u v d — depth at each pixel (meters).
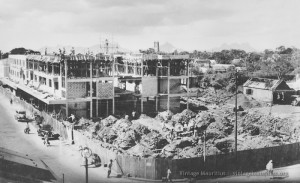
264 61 149.88
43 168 42.47
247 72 129.12
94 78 71.50
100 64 73.56
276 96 93.69
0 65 130.62
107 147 48.69
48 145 52.84
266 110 84.19
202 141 51.84
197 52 191.62
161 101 81.81
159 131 62.06
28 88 87.44
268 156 43.62
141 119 72.06
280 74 127.94
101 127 61.06
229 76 114.62
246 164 42.16
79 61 71.75
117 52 103.38
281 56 150.00
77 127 61.91
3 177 38.44
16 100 92.62
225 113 78.50
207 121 63.97
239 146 51.59
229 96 100.69
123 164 40.31
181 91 83.75
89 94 72.81
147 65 80.94
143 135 54.62
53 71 77.25
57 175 40.41
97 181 38.50
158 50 93.81
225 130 60.69
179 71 82.94
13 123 69.00
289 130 63.09
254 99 96.56
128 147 50.41
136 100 80.25
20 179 38.53
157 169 38.72
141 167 39.31
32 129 63.97
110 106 77.44
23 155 47.31
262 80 98.62
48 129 59.22
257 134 60.44
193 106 89.50
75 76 71.69
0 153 47.00
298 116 75.44
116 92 78.94
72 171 41.81
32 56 92.69
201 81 117.62
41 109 80.19
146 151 47.06
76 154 48.38
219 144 51.06
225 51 181.00
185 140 50.16
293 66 138.12
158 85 81.06
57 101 69.00
